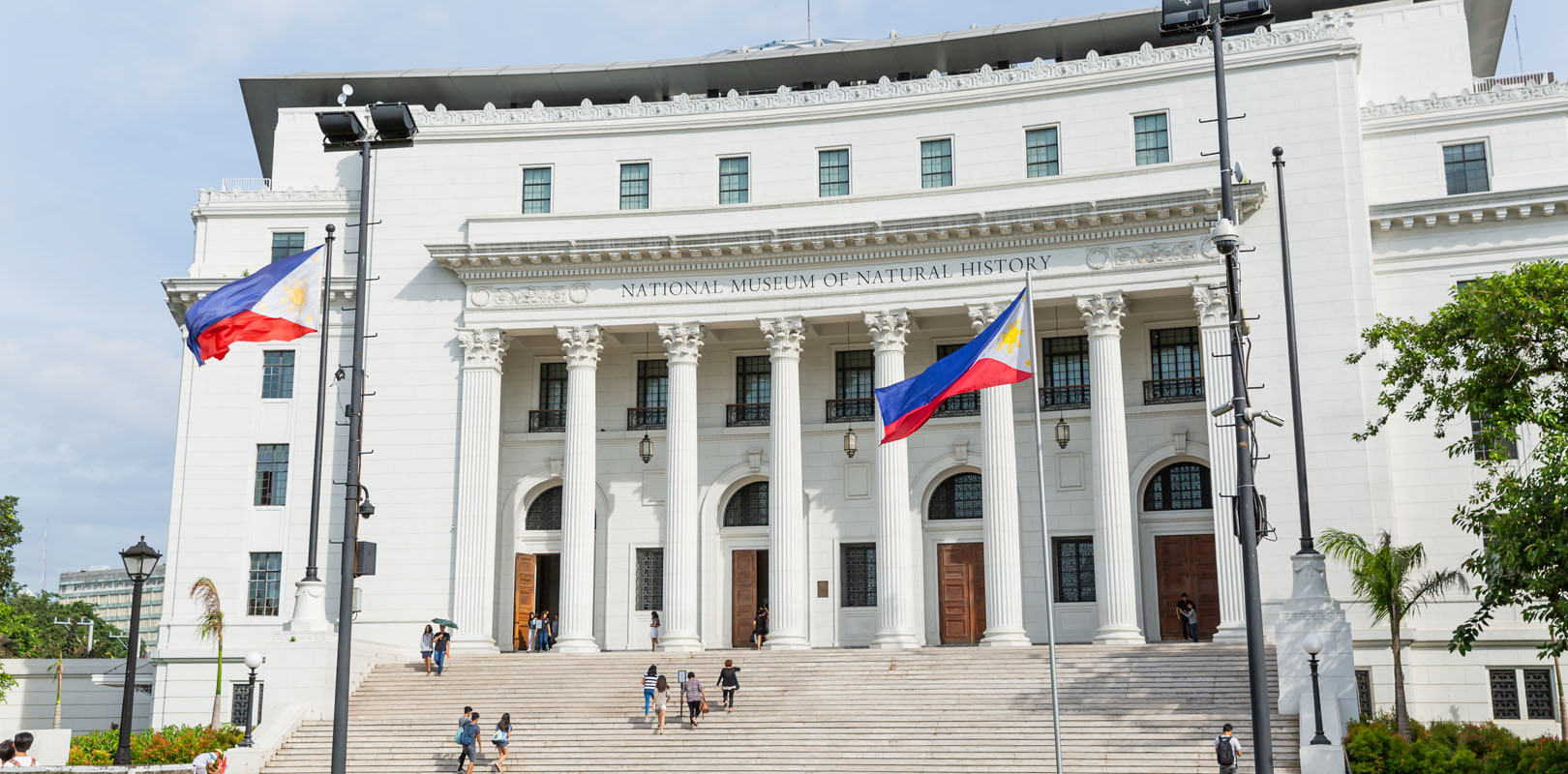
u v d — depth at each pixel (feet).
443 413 167.32
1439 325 103.35
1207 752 108.99
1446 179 155.53
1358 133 152.76
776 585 156.56
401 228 173.68
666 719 125.90
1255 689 74.95
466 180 174.60
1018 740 114.52
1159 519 159.74
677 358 163.12
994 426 153.99
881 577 154.92
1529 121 154.30
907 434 120.57
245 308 114.73
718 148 172.65
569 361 165.07
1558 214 148.66
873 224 157.28
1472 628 91.40
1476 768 99.91
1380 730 105.81
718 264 163.43
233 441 171.53
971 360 116.26
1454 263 150.92
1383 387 146.82
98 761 118.93
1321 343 148.46
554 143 175.01
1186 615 152.15
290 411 171.63
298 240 176.96
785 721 123.13
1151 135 160.86
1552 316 96.43
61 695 184.55
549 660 145.07
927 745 115.44
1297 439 120.37
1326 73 154.81
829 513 166.81
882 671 134.62
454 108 189.78
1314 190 152.15
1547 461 98.07
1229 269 81.61
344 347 172.24
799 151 170.81
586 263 165.48
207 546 168.86
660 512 170.40
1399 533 146.10
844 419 168.66
